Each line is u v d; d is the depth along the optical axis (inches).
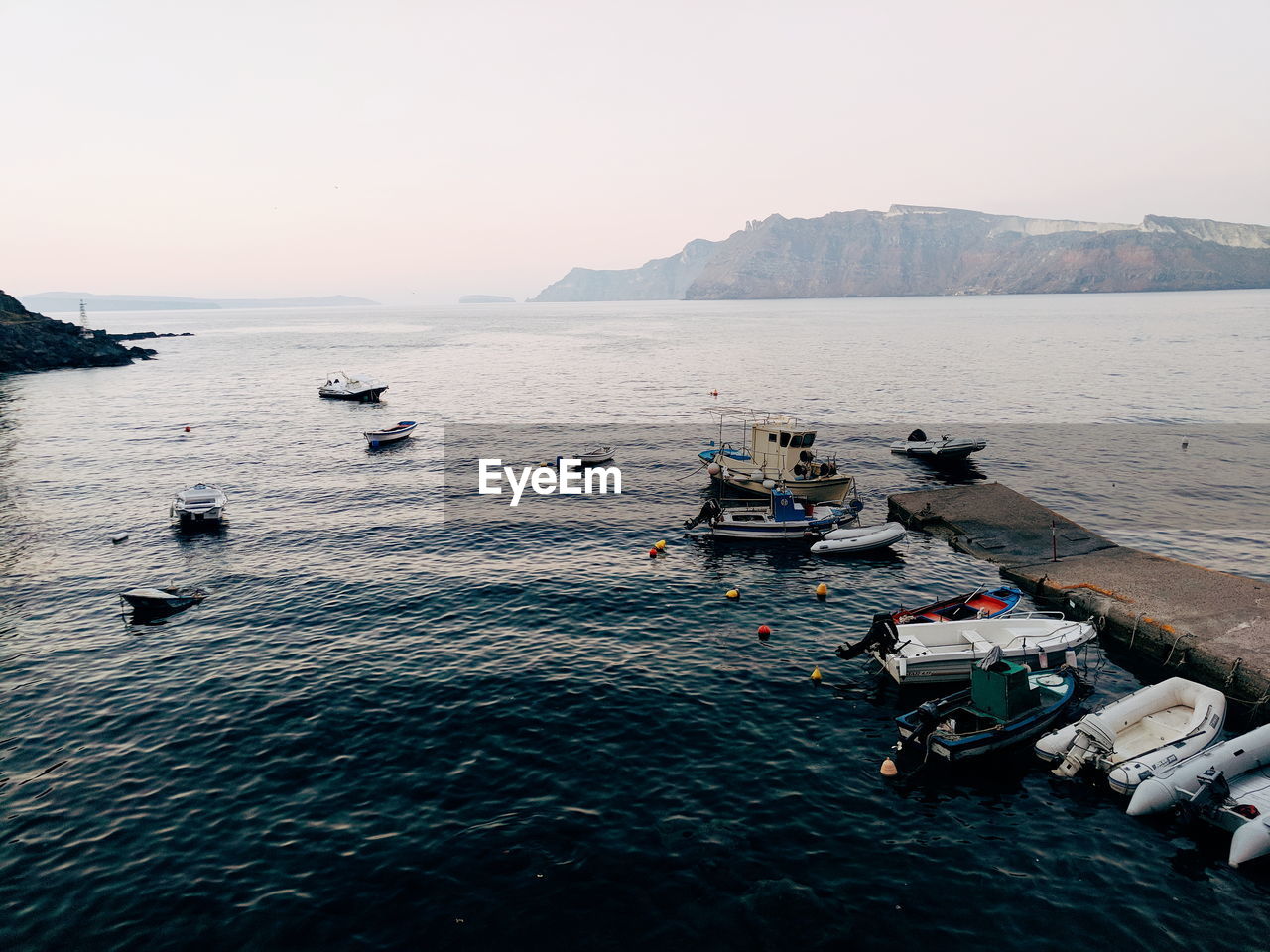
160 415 3152.1
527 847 641.6
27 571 1328.7
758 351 5935.0
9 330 4950.8
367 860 628.1
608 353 6141.7
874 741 817.5
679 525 1615.4
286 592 1226.6
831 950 539.5
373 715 852.6
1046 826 683.4
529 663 978.7
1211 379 3550.7
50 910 575.8
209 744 797.9
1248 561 1344.7
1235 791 687.1
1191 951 544.1
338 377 3833.7
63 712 861.8
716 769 759.7
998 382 3713.1
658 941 546.3
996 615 1038.4
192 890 596.4
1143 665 986.1
